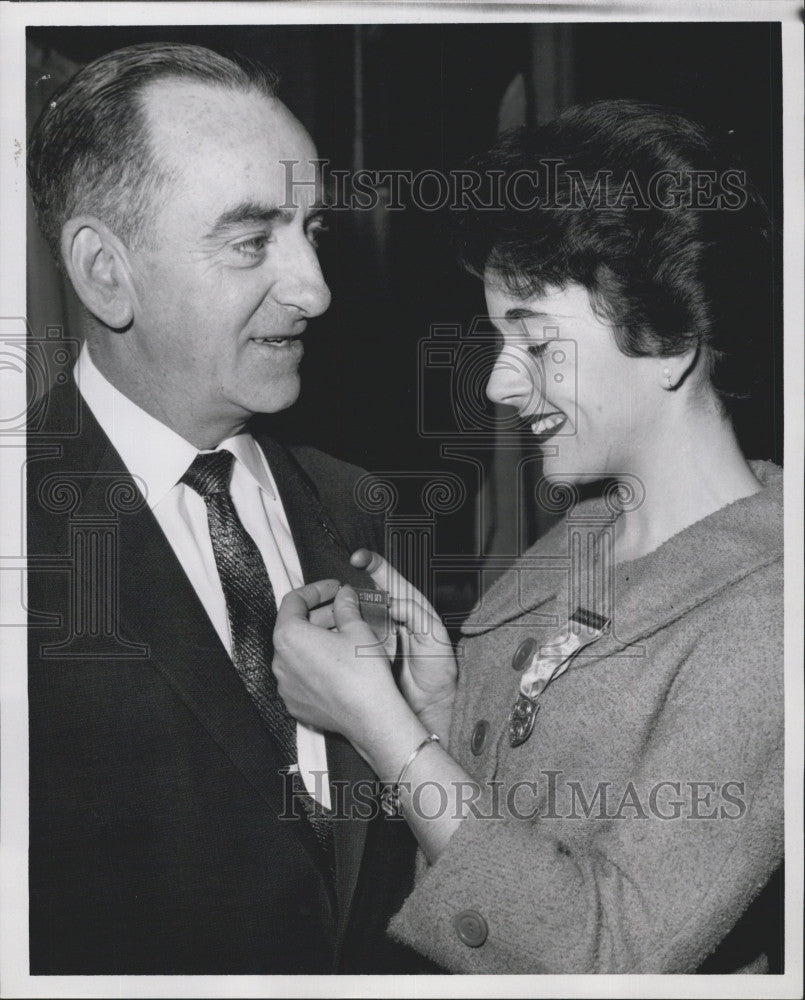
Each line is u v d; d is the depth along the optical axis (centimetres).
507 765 83
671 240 80
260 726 95
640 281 80
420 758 81
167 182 91
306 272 95
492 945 75
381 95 115
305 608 93
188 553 96
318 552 103
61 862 94
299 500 105
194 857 94
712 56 114
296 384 98
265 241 94
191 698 94
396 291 112
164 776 94
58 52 110
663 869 74
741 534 81
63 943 95
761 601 78
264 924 94
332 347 111
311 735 95
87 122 92
